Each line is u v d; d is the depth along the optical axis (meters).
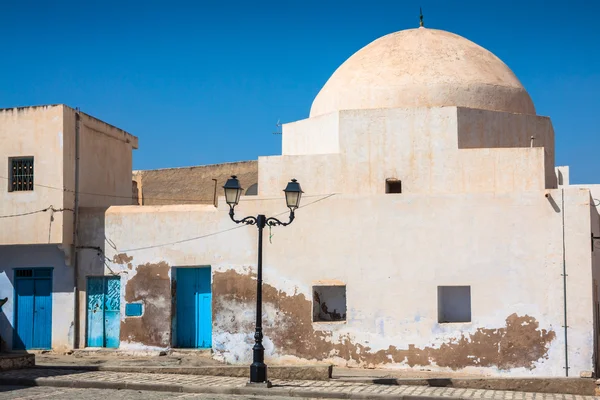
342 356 18.36
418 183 18.75
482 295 17.77
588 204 17.33
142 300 19.73
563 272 17.39
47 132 19.72
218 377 16.48
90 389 15.19
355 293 18.38
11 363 17.16
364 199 18.44
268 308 18.84
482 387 15.73
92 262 20.09
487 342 17.67
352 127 19.09
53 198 19.59
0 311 20.56
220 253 19.23
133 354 19.62
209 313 19.81
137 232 19.86
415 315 18.03
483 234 17.84
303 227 18.77
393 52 20.58
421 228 18.12
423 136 18.83
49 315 20.34
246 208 19.09
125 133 23.47
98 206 21.22
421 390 15.08
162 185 29.83
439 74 19.77
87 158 20.89
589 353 17.16
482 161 18.50
